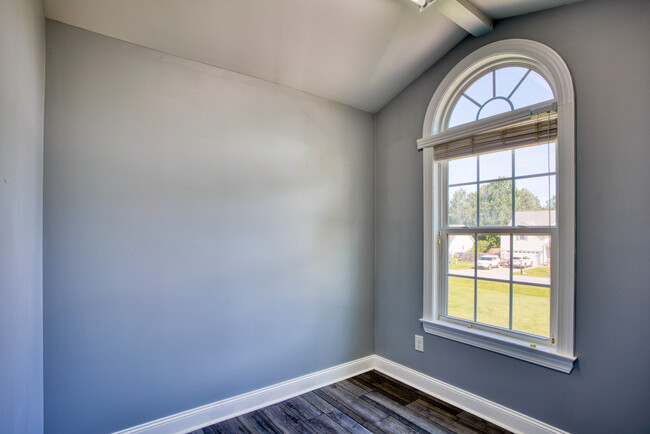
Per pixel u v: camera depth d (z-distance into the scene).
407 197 2.66
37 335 1.48
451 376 2.31
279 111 2.41
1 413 0.96
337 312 2.69
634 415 1.54
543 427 1.84
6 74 1.01
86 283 1.71
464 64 2.26
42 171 1.58
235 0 1.76
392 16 2.01
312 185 2.57
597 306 1.66
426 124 2.51
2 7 0.97
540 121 1.89
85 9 1.64
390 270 2.79
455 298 2.35
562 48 1.81
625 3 1.60
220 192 2.13
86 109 1.72
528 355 1.89
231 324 2.16
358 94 2.69
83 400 1.70
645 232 1.53
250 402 2.22
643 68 1.54
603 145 1.65
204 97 2.09
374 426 2.03
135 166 1.85
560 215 1.78
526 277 1.97
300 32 2.03
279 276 2.38
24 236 1.25
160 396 1.91
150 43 1.88
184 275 1.99
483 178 2.20
